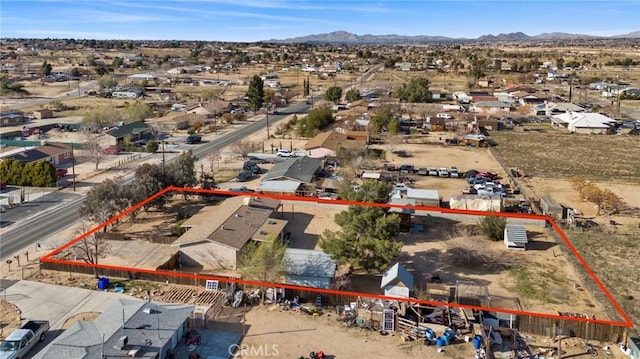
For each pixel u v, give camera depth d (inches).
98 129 3619.6
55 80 7076.8
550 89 6284.5
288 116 4566.9
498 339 1125.7
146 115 4330.7
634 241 1745.8
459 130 3782.0
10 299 1293.1
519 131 3966.5
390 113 3961.6
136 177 2023.9
